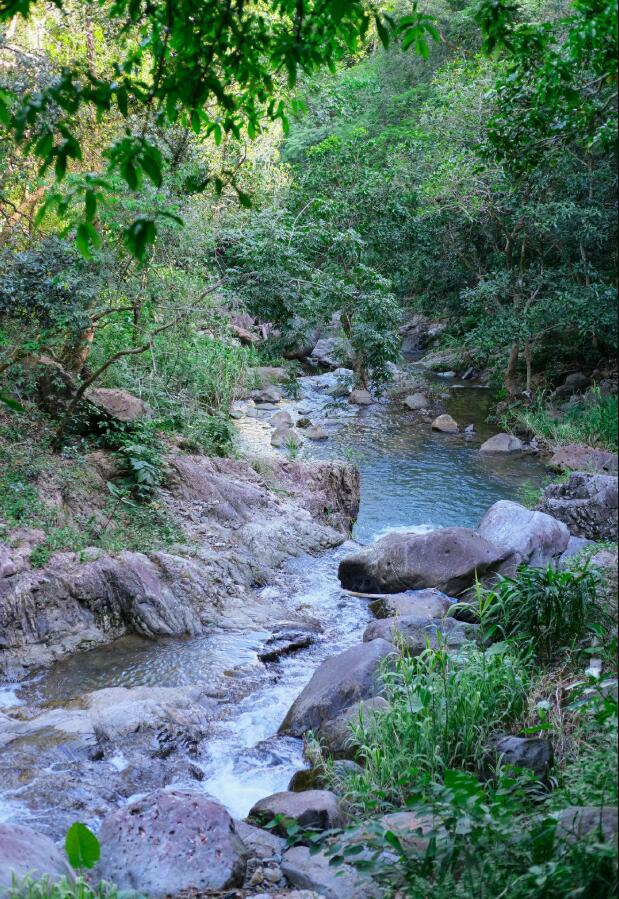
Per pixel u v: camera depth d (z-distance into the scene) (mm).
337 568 10719
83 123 10648
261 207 16000
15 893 3857
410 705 5609
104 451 11039
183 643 8469
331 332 26500
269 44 4047
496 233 20375
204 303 13594
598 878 3221
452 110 18625
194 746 6504
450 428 18375
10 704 7203
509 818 3732
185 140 10672
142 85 3604
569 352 19891
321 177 19297
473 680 5809
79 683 7609
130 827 4766
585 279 18297
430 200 19188
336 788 5582
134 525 10000
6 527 8820
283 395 21062
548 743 5172
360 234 19047
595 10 4965
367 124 28781
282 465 13156
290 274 14617
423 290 24438
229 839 4723
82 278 10422
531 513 10336
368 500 13797
